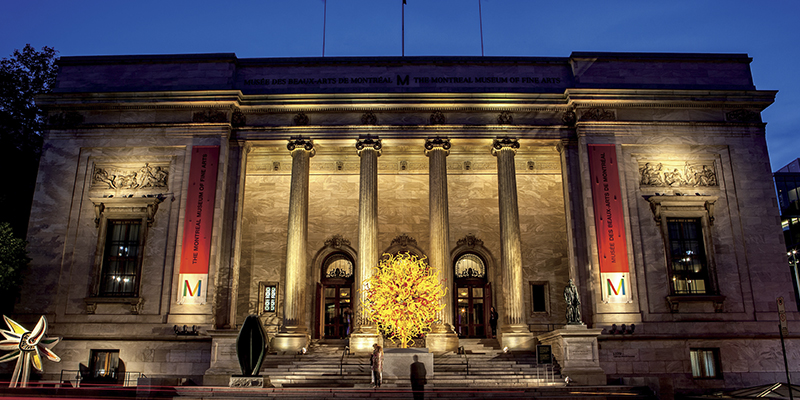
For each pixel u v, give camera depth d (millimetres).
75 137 37000
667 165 37094
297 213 36062
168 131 36938
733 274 35188
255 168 42406
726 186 36750
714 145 37312
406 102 37344
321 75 39188
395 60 39406
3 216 40531
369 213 35938
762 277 35156
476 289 41438
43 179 36281
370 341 33156
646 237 35531
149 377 30438
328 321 40688
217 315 34062
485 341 36312
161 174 36469
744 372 33344
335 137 37375
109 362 33656
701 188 36688
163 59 38844
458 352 33000
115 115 37281
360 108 37625
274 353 32812
